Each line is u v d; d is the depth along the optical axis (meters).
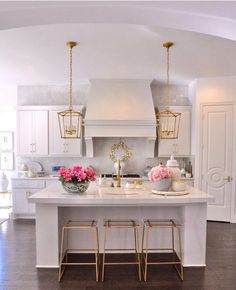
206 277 2.86
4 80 5.18
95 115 4.89
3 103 6.29
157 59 3.87
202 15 1.88
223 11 1.82
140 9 1.84
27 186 5.11
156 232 3.47
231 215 4.84
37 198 2.84
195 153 5.06
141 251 3.44
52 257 3.09
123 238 3.47
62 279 2.82
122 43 3.26
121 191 3.24
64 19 2.00
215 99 4.92
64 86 5.54
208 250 3.58
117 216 3.43
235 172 4.81
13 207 5.12
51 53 3.64
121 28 2.81
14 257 3.36
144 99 4.98
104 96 4.98
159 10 1.85
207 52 3.55
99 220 3.42
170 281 2.78
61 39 3.14
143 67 4.29
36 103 5.56
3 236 4.13
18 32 2.94
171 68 4.34
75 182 3.00
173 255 3.42
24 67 4.31
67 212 3.39
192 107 5.26
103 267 2.89
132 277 2.87
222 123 4.89
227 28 2.03
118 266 3.13
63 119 4.97
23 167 5.44
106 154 5.57
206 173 4.99
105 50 3.51
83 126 5.32
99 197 2.87
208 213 4.96
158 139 5.33
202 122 5.00
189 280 2.80
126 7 1.82
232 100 4.81
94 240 3.45
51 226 3.08
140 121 4.88
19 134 5.30
